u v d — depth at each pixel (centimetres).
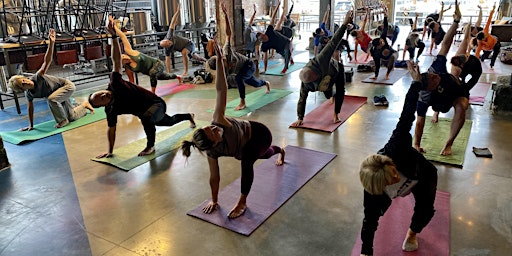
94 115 560
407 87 684
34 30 839
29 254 254
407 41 883
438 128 462
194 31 1027
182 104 615
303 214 290
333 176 351
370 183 191
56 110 501
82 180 357
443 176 342
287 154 400
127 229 279
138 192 332
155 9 995
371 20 1512
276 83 746
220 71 258
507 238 254
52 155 418
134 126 508
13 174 373
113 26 363
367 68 835
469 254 239
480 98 580
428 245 246
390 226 267
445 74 364
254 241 259
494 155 383
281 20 827
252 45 895
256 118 530
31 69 623
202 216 289
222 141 261
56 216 299
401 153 212
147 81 793
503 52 884
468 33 436
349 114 530
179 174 364
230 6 819
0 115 577
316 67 442
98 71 830
